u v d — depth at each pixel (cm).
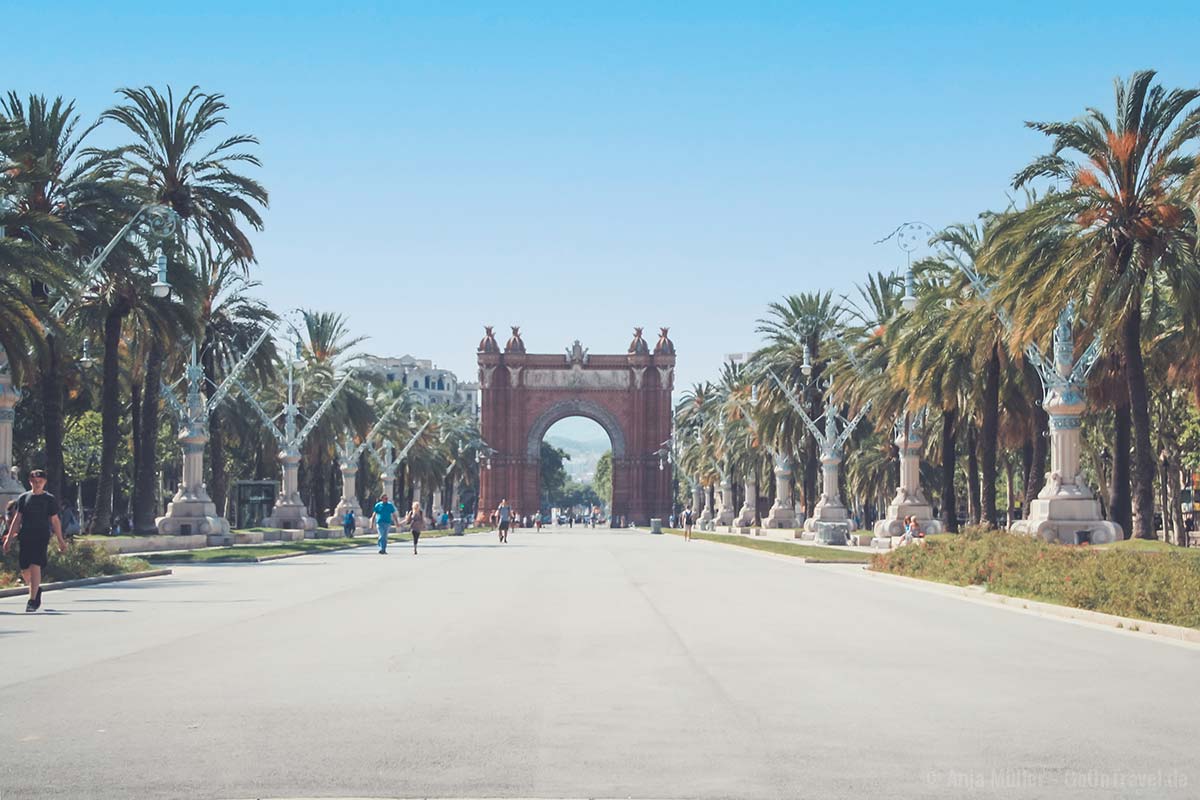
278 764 901
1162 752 954
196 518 5769
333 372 8731
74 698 1192
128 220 4481
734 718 1098
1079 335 4612
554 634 1809
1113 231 3862
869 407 7300
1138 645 1709
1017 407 5472
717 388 12719
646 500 15912
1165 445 6881
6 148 3931
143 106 5284
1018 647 1675
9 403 4041
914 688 1280
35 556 2192
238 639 1730
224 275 6506
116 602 2448
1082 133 3838
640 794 818
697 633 1833
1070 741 997
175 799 799
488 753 944
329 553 5666
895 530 6256
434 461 12762
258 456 9050
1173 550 3578
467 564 4381
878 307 6669
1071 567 2548
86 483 9344
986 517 5006
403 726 1052
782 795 816
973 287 4850
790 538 7769
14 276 4428
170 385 6322
